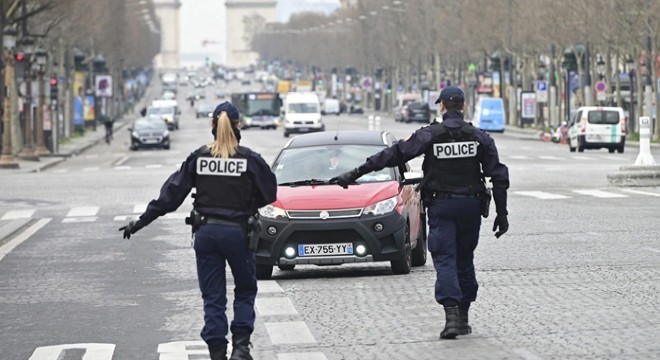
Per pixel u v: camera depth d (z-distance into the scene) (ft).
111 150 471.21
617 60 465.47
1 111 352.08
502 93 650.02
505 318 78.79
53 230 155.02
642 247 118.42
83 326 81.30
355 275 104.37
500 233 72.95
